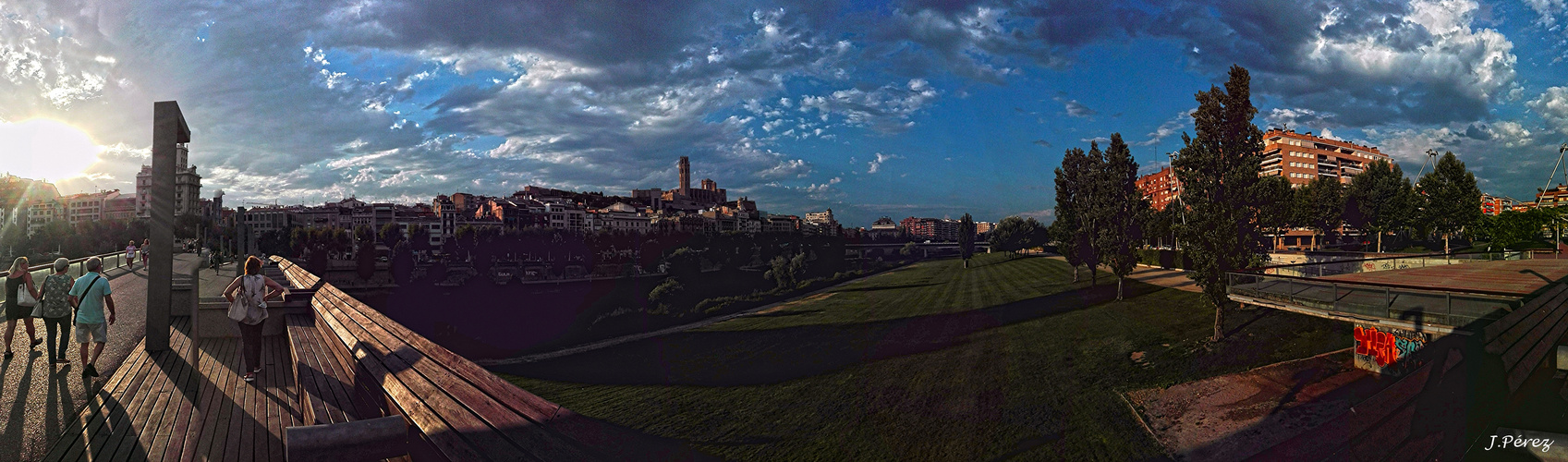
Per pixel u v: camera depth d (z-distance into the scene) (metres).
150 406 6.66
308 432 3.51
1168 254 46.12
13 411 6.38
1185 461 10.15
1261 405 12.13
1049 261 76.12
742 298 77.62
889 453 12.25
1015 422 13.43
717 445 12.46
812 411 16.34
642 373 29.98
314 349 8.75
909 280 81.50
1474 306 12.88
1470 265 29.98
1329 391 12.41
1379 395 8.20
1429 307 13.01
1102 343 21.83
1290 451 8.21
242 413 6.49
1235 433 10.86
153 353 9.57
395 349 6.05
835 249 153.50
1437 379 8.48
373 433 3.66
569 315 69.62
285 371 8.57
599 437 3.44
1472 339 9.78
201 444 5.52
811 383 21.41
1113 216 34.34
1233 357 16.61
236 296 7.83
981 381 18.28
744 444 13.22
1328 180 71.31
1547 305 13.41
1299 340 16.84
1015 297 43.66
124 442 5.51
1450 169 54.31
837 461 12.19
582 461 3.10
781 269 94.75
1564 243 50.78
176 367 8.60
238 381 7.87
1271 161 100.75
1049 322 28.84
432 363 5.22
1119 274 33.97
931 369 21.38
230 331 11.52
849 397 17.86
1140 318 25.83
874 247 179.62
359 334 7.40
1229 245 18.83
